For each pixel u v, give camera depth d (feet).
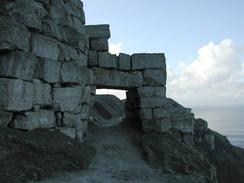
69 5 65.57
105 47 75.05
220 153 164.66
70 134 58.95
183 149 73.46
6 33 47.21
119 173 49.67
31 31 52.90
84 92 67.82
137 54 76.84
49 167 43.57
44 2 57.47
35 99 52.11
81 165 49.34
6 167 38.60
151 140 68.54
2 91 46.98
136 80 75.92
